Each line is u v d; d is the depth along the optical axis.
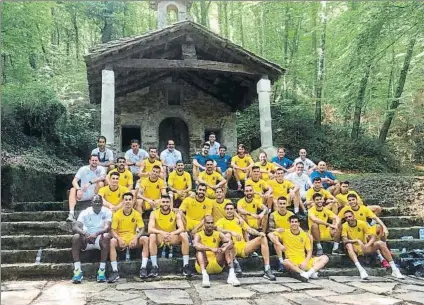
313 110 20.45
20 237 6.95
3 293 5.34
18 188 8.84
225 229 6.51
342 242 7.34
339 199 8.09
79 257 6.22
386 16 14.17
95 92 12.20
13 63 14.94
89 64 10.12
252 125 18.03
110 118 9.94
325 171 9.03
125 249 6.64
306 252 6.67
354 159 17.42
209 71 11.79
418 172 17.45
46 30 19.69
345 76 16.84
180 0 14.13
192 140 13.48
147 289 5.58
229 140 13.73
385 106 20.22
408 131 20.39
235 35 25.31
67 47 23.66
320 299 5.07
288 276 6.56
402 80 17.52
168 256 6.89
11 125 12.33
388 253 6.82
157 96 13.45
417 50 18.33
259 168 8.04
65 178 10.36
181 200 8.11
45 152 13.01
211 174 8.39
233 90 13.25
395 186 11.59
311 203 7.77
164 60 10.43
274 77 11.49
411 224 8.91
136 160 9.58
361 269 6.57
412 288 5.79
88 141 15.01
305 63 20.73
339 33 17.78
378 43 15.08
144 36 10.16
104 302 4.89
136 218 6.52
